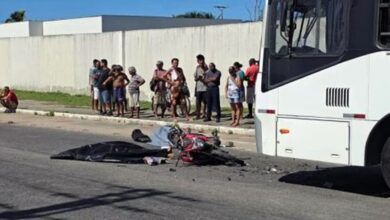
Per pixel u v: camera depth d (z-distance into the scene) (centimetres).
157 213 764
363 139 824
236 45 2303
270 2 915
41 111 2342
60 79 3244
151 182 969
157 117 2017
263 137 932
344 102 838
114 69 2084
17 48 3553
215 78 1859
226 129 1709
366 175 1031
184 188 920
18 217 750
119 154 1184
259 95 934
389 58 797
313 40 869
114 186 936
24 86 3525
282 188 926
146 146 1352
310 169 1099
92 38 2994
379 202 827
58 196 866
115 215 756
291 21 888
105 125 1930
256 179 1004
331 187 937
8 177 1009
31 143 1472
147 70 2698
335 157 852
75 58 3120
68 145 1430
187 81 2506
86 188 921
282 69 904
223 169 1102
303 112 881
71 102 2734
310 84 873
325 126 860
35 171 1069
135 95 2034
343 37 838
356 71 827
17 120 2128
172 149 1238
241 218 734
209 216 745
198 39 2448
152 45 2664
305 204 811
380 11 805
